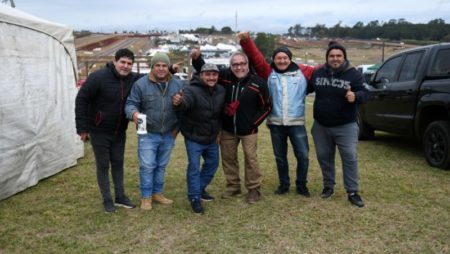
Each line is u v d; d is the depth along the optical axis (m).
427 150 5.91
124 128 4.24
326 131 4.41
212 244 3.47
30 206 4.40
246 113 4.29
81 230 3.77
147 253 3.33
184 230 3.76
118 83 4.03
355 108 4.24
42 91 5.31
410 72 6.31
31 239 3.58
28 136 5.02
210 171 4.45
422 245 3.41
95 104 4.04
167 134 4.31
